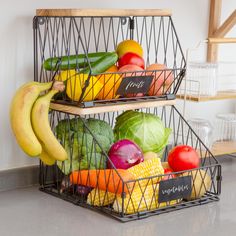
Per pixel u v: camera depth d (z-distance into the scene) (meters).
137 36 1.90
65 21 1.73
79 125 1.60
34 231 1.38
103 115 1.89
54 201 1.59
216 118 2.11
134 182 1.46
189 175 1.56
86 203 1.55
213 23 2.07
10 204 1.56
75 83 1.50
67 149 1.60
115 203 1.48
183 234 1.38
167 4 1.97
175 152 1.60
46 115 1.52
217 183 1.65
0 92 1.65
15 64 1.66
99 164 1.60
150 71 1.59
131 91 1.57
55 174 1.74
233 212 1.54
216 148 1.98
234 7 2.16
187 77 2.00
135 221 1.45
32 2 1.66
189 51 2.05
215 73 1.97
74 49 1.77
